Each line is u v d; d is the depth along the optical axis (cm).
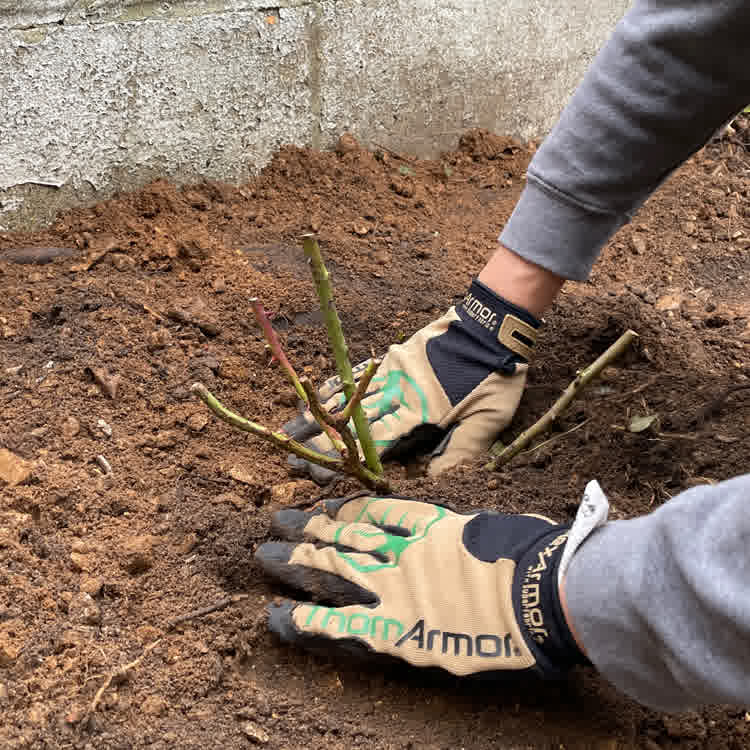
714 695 106
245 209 278
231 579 159
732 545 102
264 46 275
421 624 133
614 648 115
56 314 215
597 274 262
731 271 266
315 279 140
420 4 304
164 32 254
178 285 235
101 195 260
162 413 195
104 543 157
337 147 306
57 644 136
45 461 172
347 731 132
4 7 224
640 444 185
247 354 218
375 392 195
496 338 189
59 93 242
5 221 245
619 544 116
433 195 305
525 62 342
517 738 133
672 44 157
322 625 138
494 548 135
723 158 331
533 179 180
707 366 212
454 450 187
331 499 167
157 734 127
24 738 122
